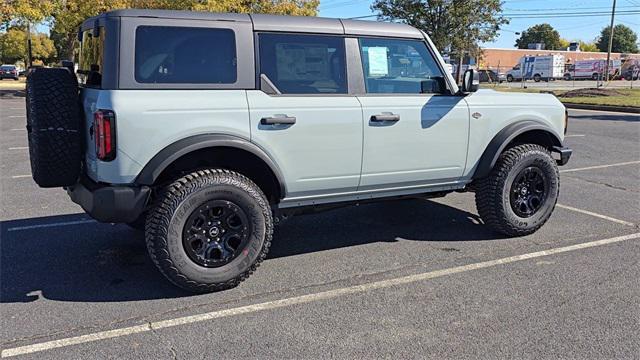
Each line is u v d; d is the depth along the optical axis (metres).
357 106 4.38
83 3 25.70
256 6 27.53
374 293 3.99
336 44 4.37
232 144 3.85
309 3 29.42
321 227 5.68
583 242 5.13
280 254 4.86
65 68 4.04
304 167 4.24
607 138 12.65
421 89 4.78
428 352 3.14
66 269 4.45
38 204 6.59
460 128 4.88
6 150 10.82
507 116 5.14
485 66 61.31
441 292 3.99
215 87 3.89
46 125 3.75
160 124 3.67
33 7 25.70
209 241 3.92
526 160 5.10
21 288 4.07
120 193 3.64
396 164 4.63
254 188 4.02
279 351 3.17
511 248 4.98
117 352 3.16
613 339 3.29
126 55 3.63
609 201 6.76
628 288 4.05
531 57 53.94
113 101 3.56
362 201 4.75
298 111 4.13
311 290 4.05
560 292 3.98
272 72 4.10
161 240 3.74
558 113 5.46
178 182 3.81
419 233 5.46
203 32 3.88
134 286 4.11
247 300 3.88
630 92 28.81
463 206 6.52
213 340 3.30
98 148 3.61
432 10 39.78
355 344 3.24
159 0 25.42
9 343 3.26
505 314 3.62
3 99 26.83
